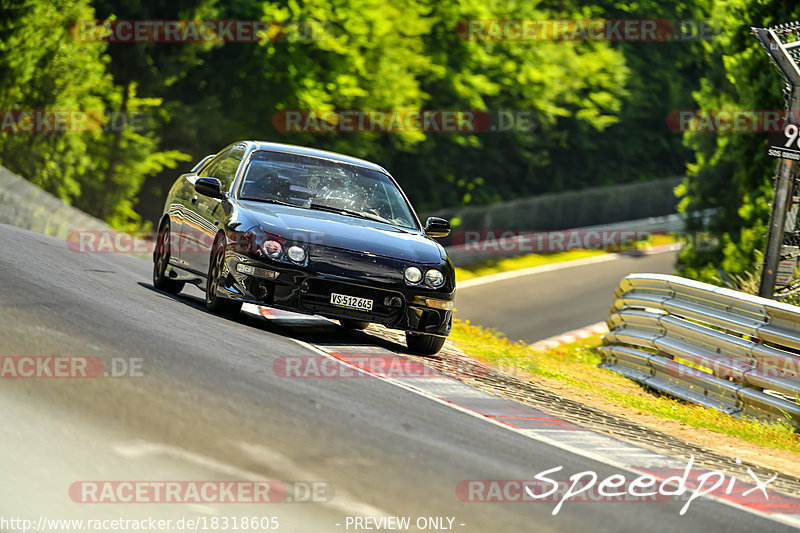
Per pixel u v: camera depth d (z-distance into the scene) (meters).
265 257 28.11
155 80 116.81
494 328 90.75
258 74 122.19
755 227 72.69
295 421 17.75
